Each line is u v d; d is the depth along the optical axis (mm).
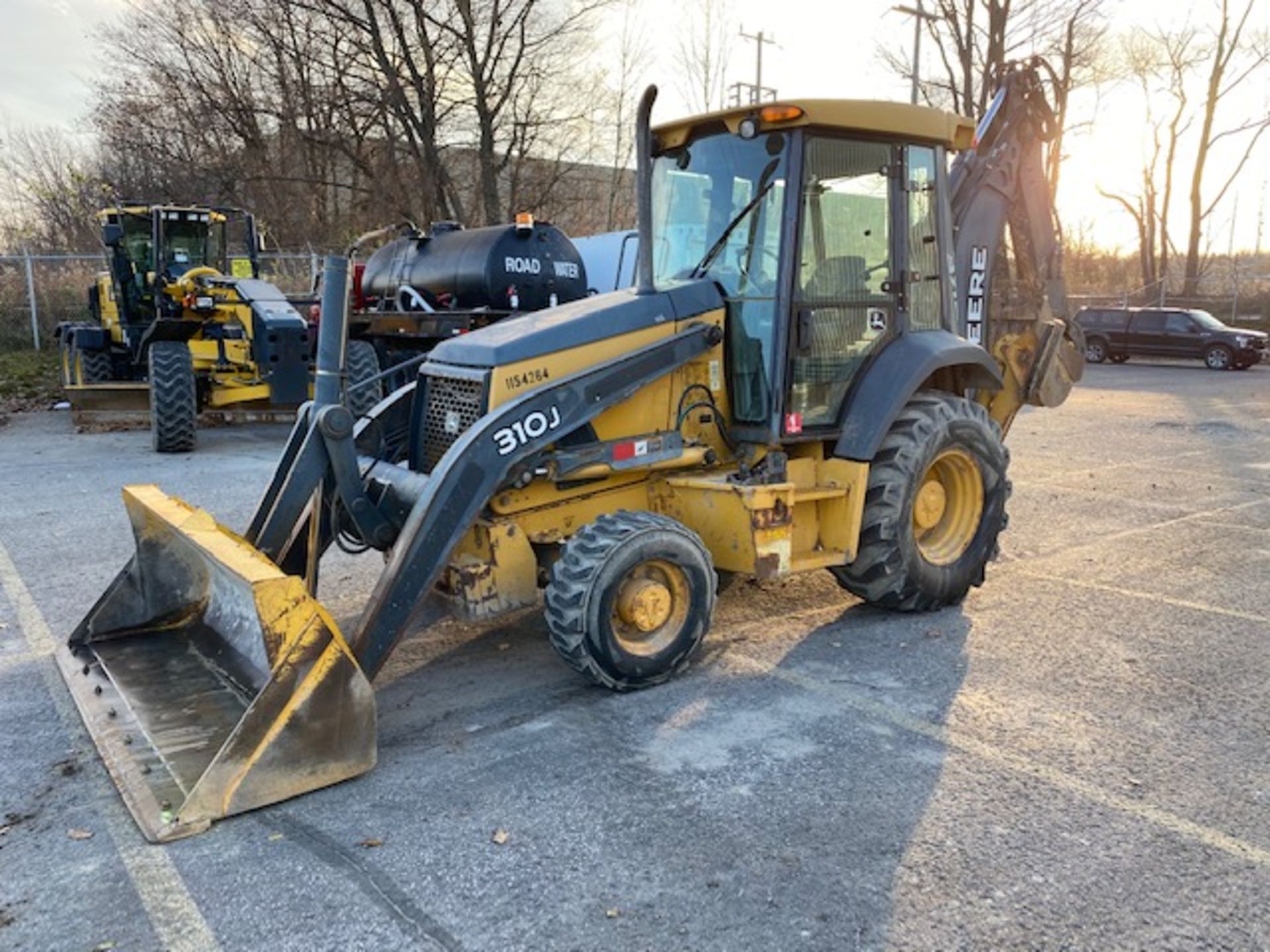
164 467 9812
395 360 12219
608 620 4020
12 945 2602
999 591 5746
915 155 4988
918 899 2770
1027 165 6488
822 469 4852
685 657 4305
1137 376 22094
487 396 4102
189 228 12992
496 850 3023
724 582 5727
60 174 28609
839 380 4809
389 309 11992
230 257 14172
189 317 11516
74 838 3104
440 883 2855
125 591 4523
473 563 4086
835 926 2656
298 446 4512
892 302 4938
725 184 4746
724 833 3115
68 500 8219
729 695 4215
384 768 3557
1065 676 4441
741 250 4660
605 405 4242
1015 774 3512
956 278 6156
